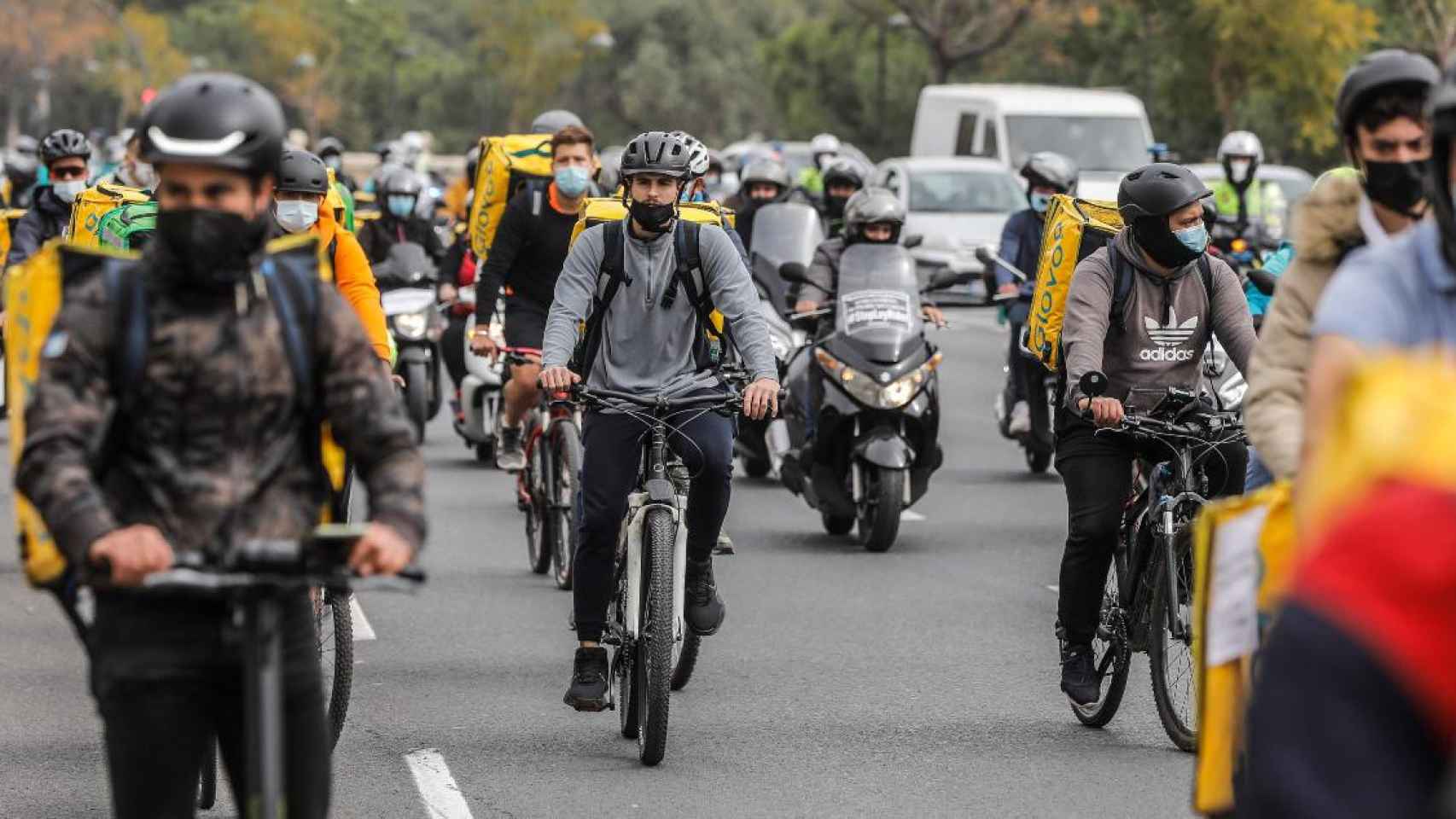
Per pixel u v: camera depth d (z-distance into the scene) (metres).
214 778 18.69
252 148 11.16
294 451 11.51
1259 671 6.94
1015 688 24.30
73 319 11.18
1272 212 64.88
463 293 45.81
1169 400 20.97
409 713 22.86
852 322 35.50
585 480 21.39
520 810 18.92
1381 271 9.90
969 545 35.53
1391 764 6.30
